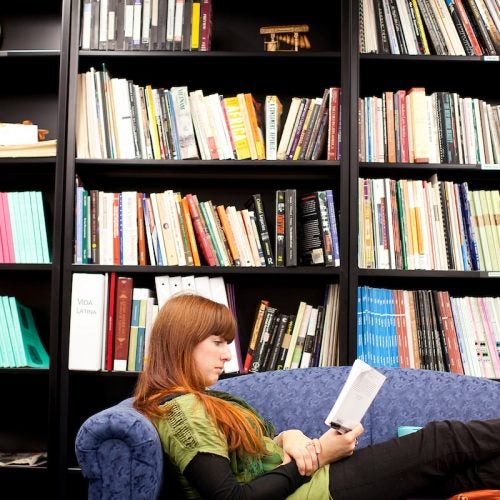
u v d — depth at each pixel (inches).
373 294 101.7
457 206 104.0
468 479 70.9
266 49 112.2
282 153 105.6
